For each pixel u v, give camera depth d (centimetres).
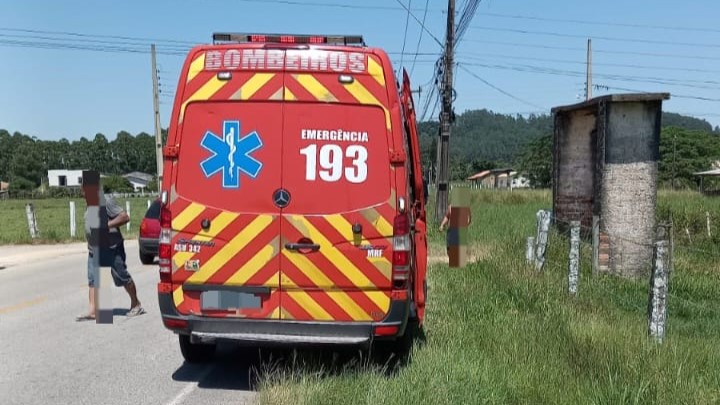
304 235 549
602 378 548
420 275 645
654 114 1127
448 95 2225
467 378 554
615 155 1129
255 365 645
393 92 555
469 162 10488
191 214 555
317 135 551
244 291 555
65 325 828
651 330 690
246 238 552
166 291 562
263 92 554
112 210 861
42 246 1947
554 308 814
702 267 1163
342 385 547
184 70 562
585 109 1314
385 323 549
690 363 580
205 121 557
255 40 563
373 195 550
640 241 1118
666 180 7931
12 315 889
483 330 727
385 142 551
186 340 631
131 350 707
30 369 632
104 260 857
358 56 554
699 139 8856
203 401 543
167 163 560
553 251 1159
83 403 536
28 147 12188
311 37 561
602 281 1017
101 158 14275
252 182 552
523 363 595
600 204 1148
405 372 584
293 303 553
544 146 9144
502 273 1048
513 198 3491
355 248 548
